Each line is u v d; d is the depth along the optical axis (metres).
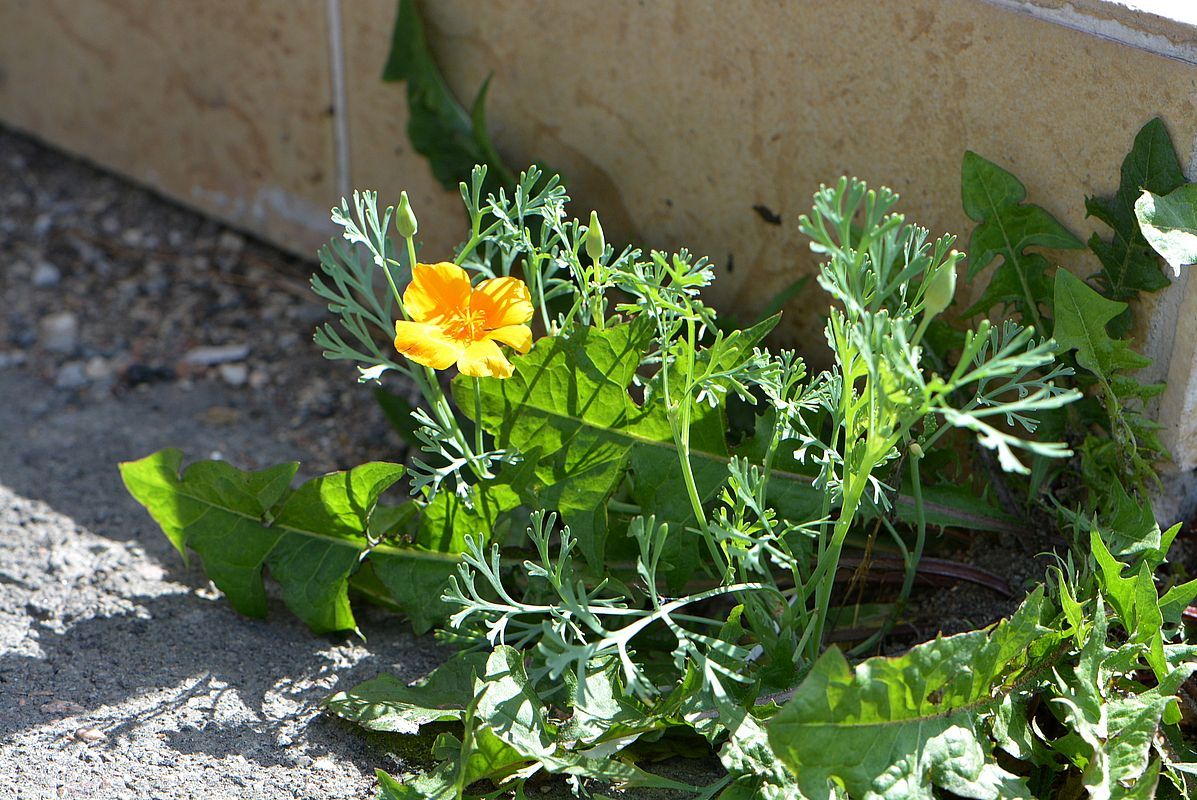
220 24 3.66
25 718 2.11
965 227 2.39
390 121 3.37
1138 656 2.04
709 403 2.18
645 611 2.05
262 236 3.95
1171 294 2.16
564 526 2.46
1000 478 2.44
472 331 2.05
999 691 1.96
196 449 3.10
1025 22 2.18
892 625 2.29
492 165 3.08
